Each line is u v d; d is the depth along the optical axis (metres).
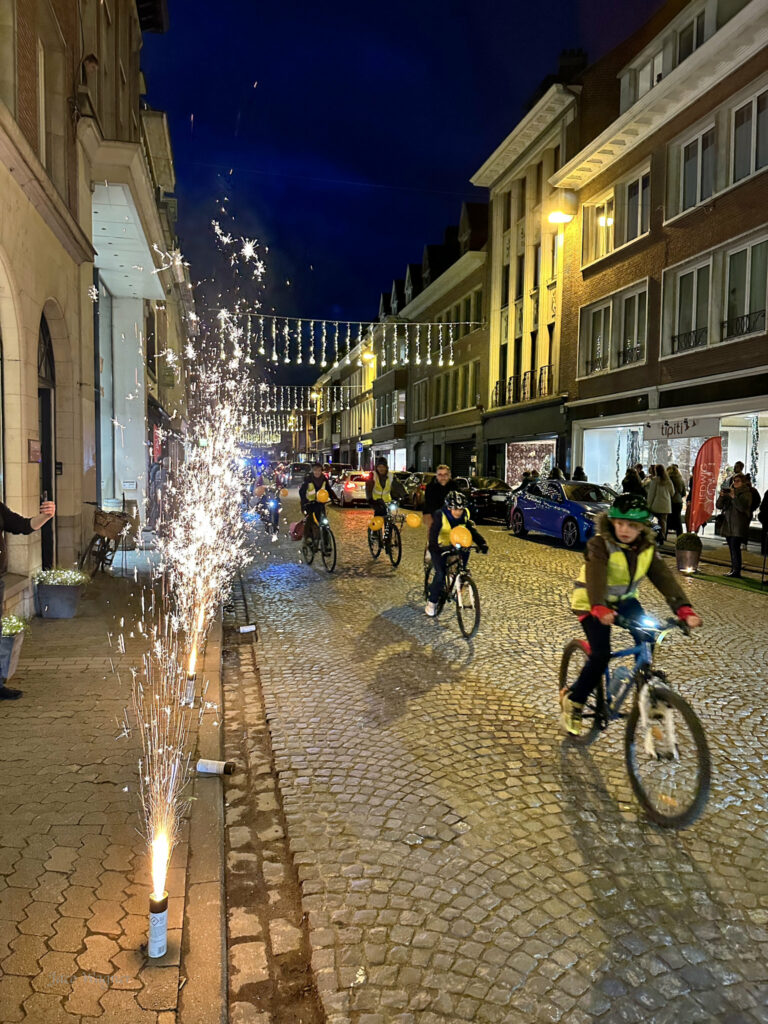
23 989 2.35
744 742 4.81
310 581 11.25
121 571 11.29
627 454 21.03
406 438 45.41
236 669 6.52
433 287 38.75
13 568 7.71
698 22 17.92
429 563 8.48
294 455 102.94
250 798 4.02
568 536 15.36
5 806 3.56
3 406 7.31
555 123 25.28
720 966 2.67
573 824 3.69
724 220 16.61
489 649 7.11
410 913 2.96
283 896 3.13
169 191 25.20
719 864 3.35
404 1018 2.39
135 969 2.46
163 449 26.38
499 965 2.65
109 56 13.27
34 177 7.30
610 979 2.59
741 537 11.66
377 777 4.23
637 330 20.44
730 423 17.08
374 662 6.67
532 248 27.83
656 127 19.08
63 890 2.89
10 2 7.06
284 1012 2.46
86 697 5.27
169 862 3.14
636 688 3.96
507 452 29.53
